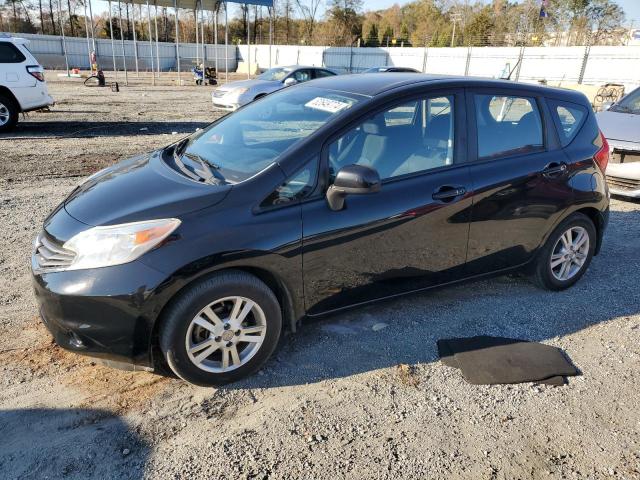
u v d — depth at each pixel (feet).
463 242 12.07
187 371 9.49
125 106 56.65
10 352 10.75
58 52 134.92
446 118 11.88
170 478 7.82
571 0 178.70
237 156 10.89
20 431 8.64
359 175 9.64
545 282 14.05
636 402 9.90
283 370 10.53
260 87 48.96
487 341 11.68
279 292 10.47
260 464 8.14
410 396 9.86
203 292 9.20
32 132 38.06
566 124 13.91
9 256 15.30
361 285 11.05
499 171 12.26
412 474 8.05
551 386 10.28
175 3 93.25
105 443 8.46
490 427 9.13
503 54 115.44
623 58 97.66
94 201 10.01
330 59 148.05
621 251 17.63
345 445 8.59
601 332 12.36
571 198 13.47
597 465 8.37
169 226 9.00
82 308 8.80
